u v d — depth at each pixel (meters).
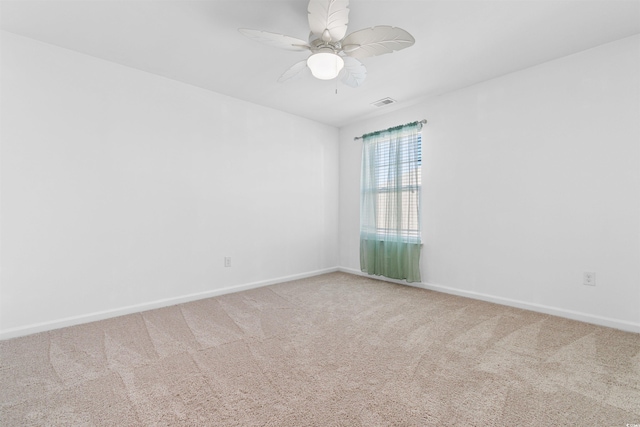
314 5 1.61
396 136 3.86
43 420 1.35
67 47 2.48
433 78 3.05
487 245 3.14
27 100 2.33
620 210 2.38
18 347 2.08
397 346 2.11
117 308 2.73
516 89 2.92
